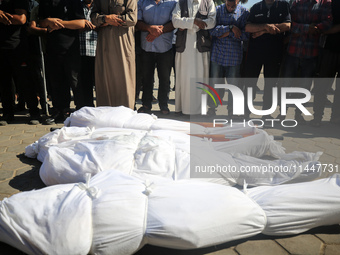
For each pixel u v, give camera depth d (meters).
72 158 2.81
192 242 1.99
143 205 2.10
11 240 2.02
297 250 2.17
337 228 2.44
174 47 6.77
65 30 5.08
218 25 5.39
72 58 5.21
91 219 2.00
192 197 2.13
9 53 5.08
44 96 5.91
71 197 2.11
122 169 2.66
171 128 3.82
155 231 2.00
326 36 5.47
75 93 5.45
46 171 2.87
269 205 2.28
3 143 4.33
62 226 1.94
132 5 5.07
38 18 5.27
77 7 5.13
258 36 5.21
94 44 5.69
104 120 3.96
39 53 5.68
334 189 2.41
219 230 2.05
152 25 5.51
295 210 2.27
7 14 4.87
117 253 2.01
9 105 5.47
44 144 3.58
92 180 2.34
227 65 5.46
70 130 3.62
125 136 3.01
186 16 5.32
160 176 2.66
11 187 3.05
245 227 2.14
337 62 5.25
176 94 5.85
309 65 5.26
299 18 5.09
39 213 2.04
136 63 6.39
